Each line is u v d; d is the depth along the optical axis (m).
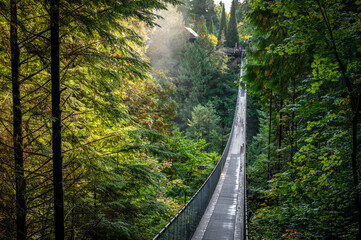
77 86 4.31
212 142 40.09
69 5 3.66
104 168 4.34
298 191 6.72
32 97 3.93
